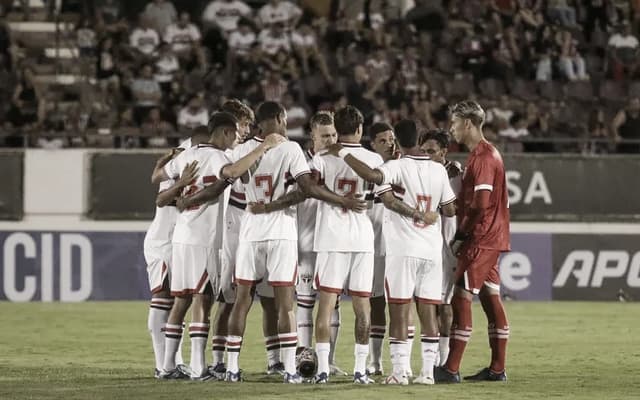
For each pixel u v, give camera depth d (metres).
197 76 83.56
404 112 79.81
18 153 70.62
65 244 70.69
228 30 90.69
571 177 73.62
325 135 35.31
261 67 83.94
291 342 34.62
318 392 32.50
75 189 71.06
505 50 88.44
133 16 96.88
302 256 37.69
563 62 87.56
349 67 84.19
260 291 37.22
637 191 73.81
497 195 35.50
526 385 35.28
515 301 72.75
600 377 37.84
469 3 92.75
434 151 36.50
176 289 35.56
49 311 63.78
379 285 37.62
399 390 33.19
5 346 47.62
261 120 34.84
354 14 95.94
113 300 70.94
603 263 73.75
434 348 34.88
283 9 90.50
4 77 82.94
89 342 49.19
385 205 34.38
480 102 84.12
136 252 71.31
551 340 50.84
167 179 36.50
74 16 92.44
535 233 73.38
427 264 34.50
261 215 34.44
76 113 81.00
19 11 91.88
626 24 91.38
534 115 82.06
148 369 39.72
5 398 31.53
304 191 34.03
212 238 35.41
